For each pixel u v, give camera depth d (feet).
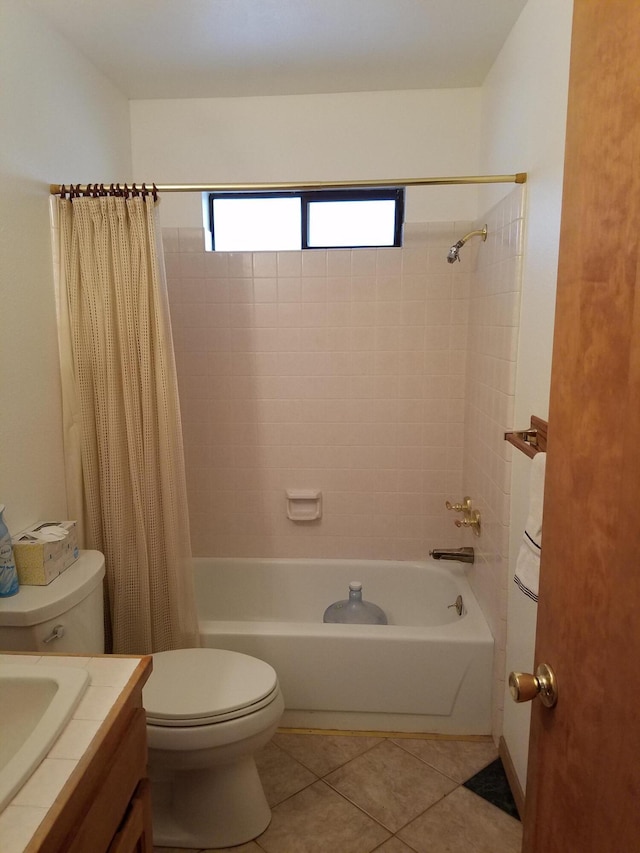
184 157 8.42
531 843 3.02
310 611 9.14
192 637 6.84
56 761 2.75
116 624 6.50
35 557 5.10
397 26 6.37
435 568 8.80
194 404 8.95
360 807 5.79
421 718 6.89
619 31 2.12
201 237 8.51
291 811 5.75
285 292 8.59
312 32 6.49
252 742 5.16
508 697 6.27
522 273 5.86
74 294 6.15
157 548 6.54
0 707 3.35
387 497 9.00
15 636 4.75
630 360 2.04
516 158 6.15
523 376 5.79
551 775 2.75
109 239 6.08
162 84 7.83
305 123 8.27
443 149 8.18
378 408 8.79
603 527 2.25
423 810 5.75
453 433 8.76
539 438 5.10
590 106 2.36
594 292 2.32
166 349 6.34
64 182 6.47
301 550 9.23
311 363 8.74
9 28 5.43
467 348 8.48
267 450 9.01
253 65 7.29
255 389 8.86
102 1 5.74
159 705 5.04
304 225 8.70
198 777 5.43
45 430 6.04
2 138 5.32
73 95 6.69
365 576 9.04
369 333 8.61
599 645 2.28
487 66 7.37
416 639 6.72
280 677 6.93
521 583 4.26
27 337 5.72
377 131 8.21
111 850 3.06
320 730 6.99
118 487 6.36
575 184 2.52
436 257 8.37
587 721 2.38
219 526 9.23
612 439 2.18
